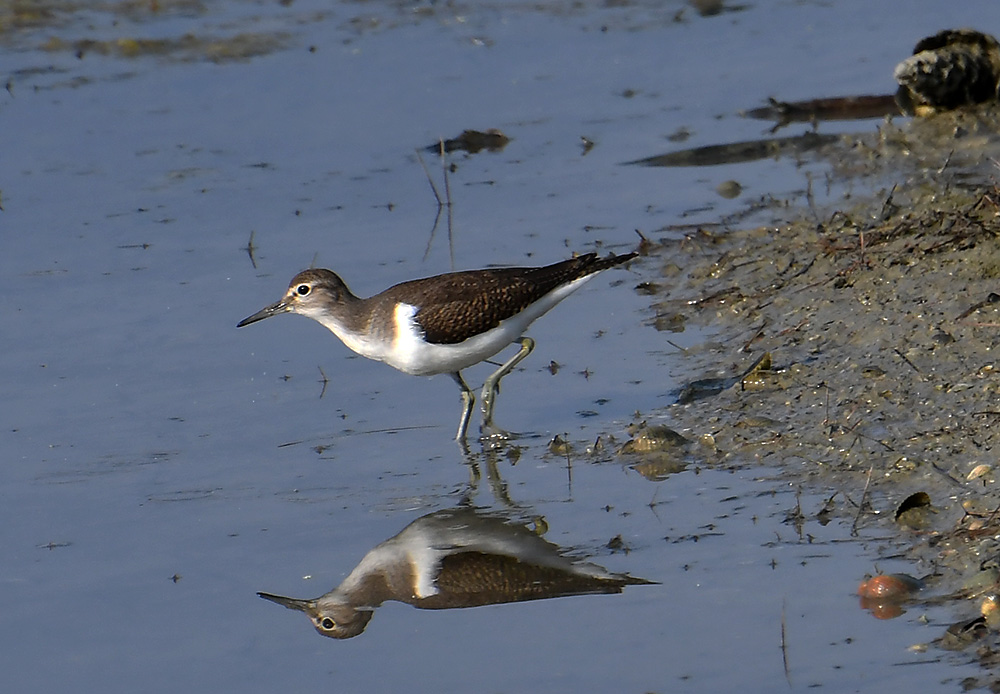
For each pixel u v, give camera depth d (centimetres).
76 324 1486
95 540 1069
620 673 842
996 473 1013
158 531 1081
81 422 1280
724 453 1148
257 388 1355
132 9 2567
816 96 2091
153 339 1454
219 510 1114
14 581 1009
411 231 1717
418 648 894
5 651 913
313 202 1823
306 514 1100
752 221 1662
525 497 1109
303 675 867
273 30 2478
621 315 1481
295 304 1299
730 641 866
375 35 2478
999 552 911
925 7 2519
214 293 1557
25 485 1164
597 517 1062
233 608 960
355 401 1327
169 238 1712
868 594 895
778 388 1237
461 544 1034
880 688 797
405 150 2000
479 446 1216
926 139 1830
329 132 2069
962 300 1292
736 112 2083
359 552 1034
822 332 1321
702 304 1462
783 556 968
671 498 1080
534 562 1000
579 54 2389
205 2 2627
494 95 2212
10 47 2383
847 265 1428
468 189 1856
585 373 1350
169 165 1948
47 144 2019
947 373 1182
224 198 1839
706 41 2436
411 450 1218
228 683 863
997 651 818
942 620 859
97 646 916
